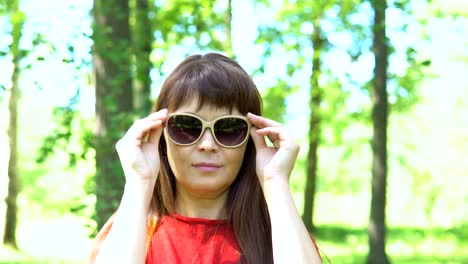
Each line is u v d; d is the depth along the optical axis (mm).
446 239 16766
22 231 18703
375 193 9844
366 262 10109
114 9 5898
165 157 2086
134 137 1997
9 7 5922
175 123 1941
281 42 11219
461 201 16719
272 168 2006
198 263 1948
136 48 6176
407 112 15328
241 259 1972
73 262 11688
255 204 2064
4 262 11547
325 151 19391
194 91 1936
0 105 20844
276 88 12352
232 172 1964
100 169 5504
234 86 1954
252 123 2031
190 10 8219
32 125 21500
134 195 1937
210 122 1929
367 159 18984
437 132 17234
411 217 21156
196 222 2012
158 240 2000
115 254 1838
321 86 13055
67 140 5719
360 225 21531
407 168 16609
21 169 19969
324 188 21344
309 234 1973
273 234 1926
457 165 16750
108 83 5633
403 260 13109
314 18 11328
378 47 9453
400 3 6812
